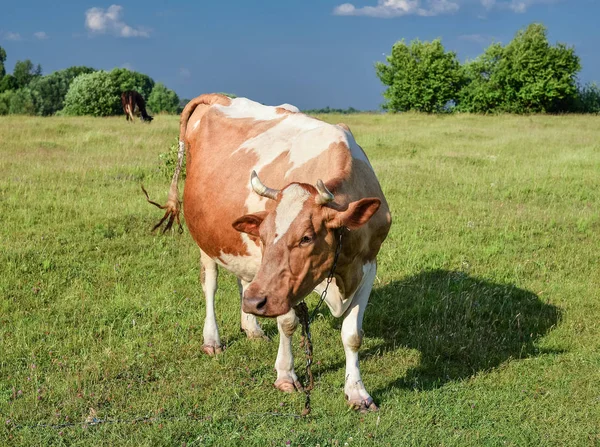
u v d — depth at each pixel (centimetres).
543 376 539
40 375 525
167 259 819
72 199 1072
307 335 475
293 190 414
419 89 4069
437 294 717
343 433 443
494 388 521
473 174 1419
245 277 584
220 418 464
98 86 3822
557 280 777
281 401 492
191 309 671
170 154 1298
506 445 433
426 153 1758
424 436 440
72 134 2034
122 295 694
